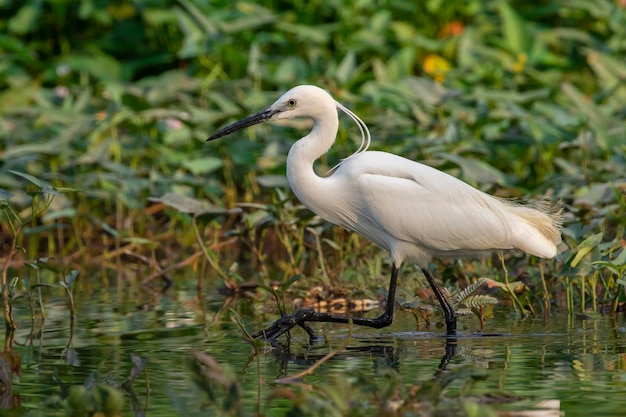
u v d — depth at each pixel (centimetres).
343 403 699
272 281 1252
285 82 1731
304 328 959
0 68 1833
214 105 1708
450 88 1583
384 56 1886
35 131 1652
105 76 1862
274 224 1261
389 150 1452
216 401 730
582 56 1944
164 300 1185
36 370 835
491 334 959
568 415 686
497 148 1564
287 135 1603
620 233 1149
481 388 752
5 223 1545
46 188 977
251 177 1576
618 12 1886
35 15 1923
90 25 2061
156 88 1636
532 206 1009
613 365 816
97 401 727
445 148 1400
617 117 1533
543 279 1070
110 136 1627
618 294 1030
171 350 903
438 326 1017
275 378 796
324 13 1994
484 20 2006
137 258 1475
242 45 1873
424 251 1002
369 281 1172
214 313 1098
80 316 1080
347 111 1021
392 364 838
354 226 1021
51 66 1883
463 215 978
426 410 696
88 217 1450
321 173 1457
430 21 2020
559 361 834
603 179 1352
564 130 1512
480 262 1182
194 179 1451
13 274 1372
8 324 1016
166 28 2005
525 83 1795
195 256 1335
